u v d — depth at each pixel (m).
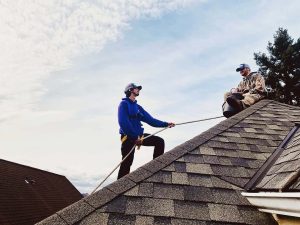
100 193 3.04
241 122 5.53
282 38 32.00
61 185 23.39
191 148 4.23
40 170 22.89
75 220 2.68
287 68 30.19
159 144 5.07
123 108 4.89
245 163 3.90
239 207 2.97
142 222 2.69
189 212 2.87
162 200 3.02
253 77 7.52
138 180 3.32
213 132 4.92
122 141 4.94
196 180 3.42
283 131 5.16
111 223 2.66
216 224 2.73
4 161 19.03
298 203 2.15
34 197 17.50
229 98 7.03
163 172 3.55
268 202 2.55
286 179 2.49
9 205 14.28
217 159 3.98
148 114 5.52
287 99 29.94
